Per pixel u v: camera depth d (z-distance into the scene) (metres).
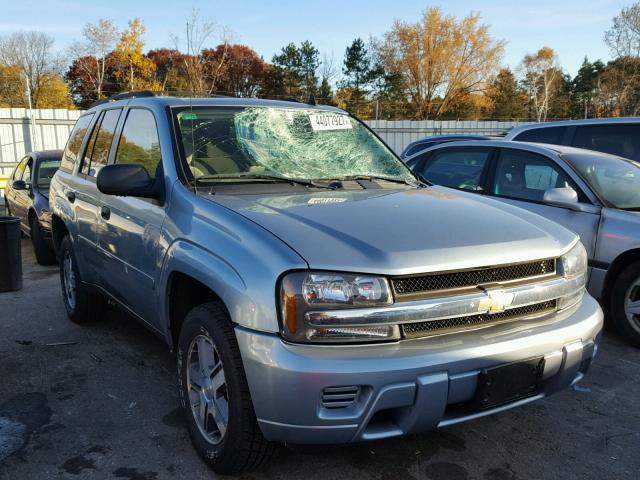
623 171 5.43
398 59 55.88
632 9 43.44
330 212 2.84
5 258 6.32
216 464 2.80
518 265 2.70
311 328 2.35
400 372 2.32
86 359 4.36
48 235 7.59
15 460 2.98
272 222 2.67
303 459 3.00
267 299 2.39
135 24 29.52
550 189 5.15
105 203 4.02
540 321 2.75
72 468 2.92
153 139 3.62
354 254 2.44
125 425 3.36
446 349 2.42
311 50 52.66
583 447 3.18
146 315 3.60
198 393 2.97
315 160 3.72
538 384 2.70
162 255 3.16
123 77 30.98
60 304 5.88
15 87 41.53
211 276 2.64
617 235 4.73
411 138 27.52
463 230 2.75
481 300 2.54
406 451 3.10
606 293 4.92
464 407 2.56
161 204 3.29
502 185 5.82
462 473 2.91
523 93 66.38
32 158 8.74
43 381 3.96
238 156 3.48
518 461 3.03
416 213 2.93
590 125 7.62
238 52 50.19
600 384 4.01
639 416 3.55
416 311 2.42
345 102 43.31
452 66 54.88
